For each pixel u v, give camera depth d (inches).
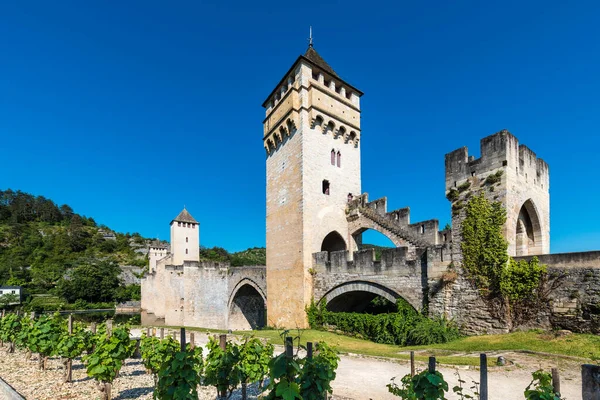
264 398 276.4
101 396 415.2
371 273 1071.0
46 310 2920.8
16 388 493.0
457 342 721.6
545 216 948.6
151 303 2659.9
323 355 408.2
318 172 1387.8
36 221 6417.3
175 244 2893.7
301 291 1277.1
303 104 1370.6
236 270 1883.6
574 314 634.2
